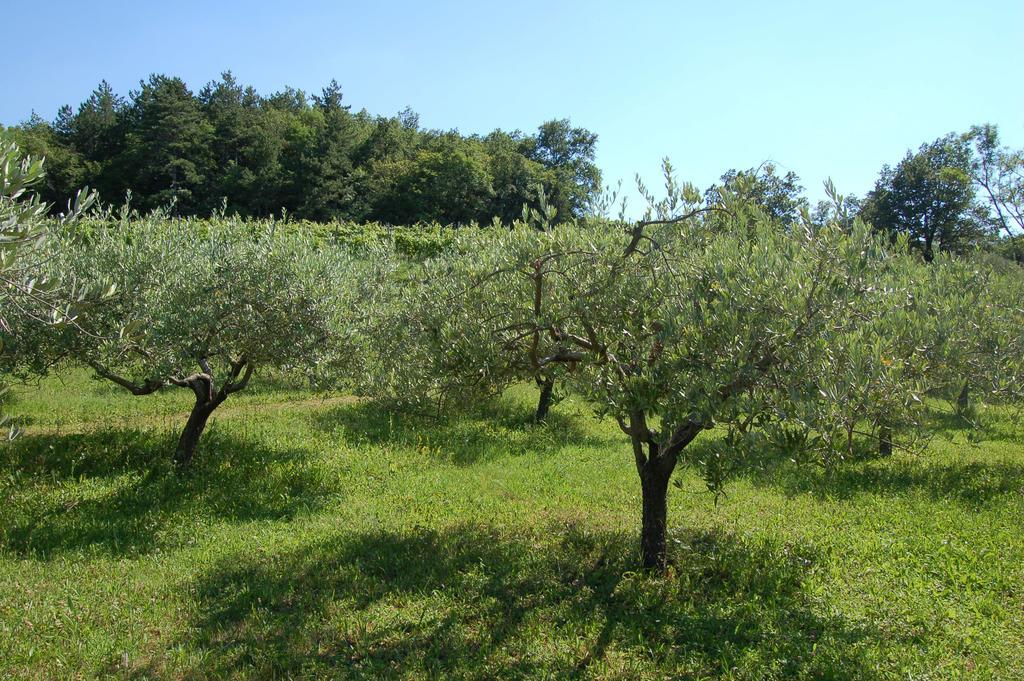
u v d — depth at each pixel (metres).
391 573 6.48
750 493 8.96
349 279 10.05
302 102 92.19
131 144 55.34
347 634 5.36
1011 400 7.61
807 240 5.14
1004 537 7.34
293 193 57.22
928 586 6.16
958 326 6.52
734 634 5.30
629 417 6.15
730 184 5.84
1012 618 5.61
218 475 9.18
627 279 5.79
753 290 4.79
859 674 4.71
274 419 12.61
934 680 4.67
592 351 5.79
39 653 4.95
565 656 5.04
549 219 6.25
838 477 9.40
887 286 5.33
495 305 6.44
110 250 8.02
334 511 8.23
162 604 5.81
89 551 6.90
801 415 4.43
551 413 13.84
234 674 4.78
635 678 4.77
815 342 4.54
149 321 7.77
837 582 6.24
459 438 11.83
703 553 6.81
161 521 7.66
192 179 53.72
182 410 13.41
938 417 7.27
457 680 4.73
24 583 6.11
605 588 6.14
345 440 11.38
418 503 8.52
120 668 4.84
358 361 8.85
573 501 8.69
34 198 4.21
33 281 4.40
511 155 57.03
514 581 6.30
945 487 9.34
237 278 8.54
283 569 6.50
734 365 4.65
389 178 59.81
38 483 8.64
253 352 8.68
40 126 63.38
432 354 6.62
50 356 8.41
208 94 72.94
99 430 11.12
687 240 5.86
